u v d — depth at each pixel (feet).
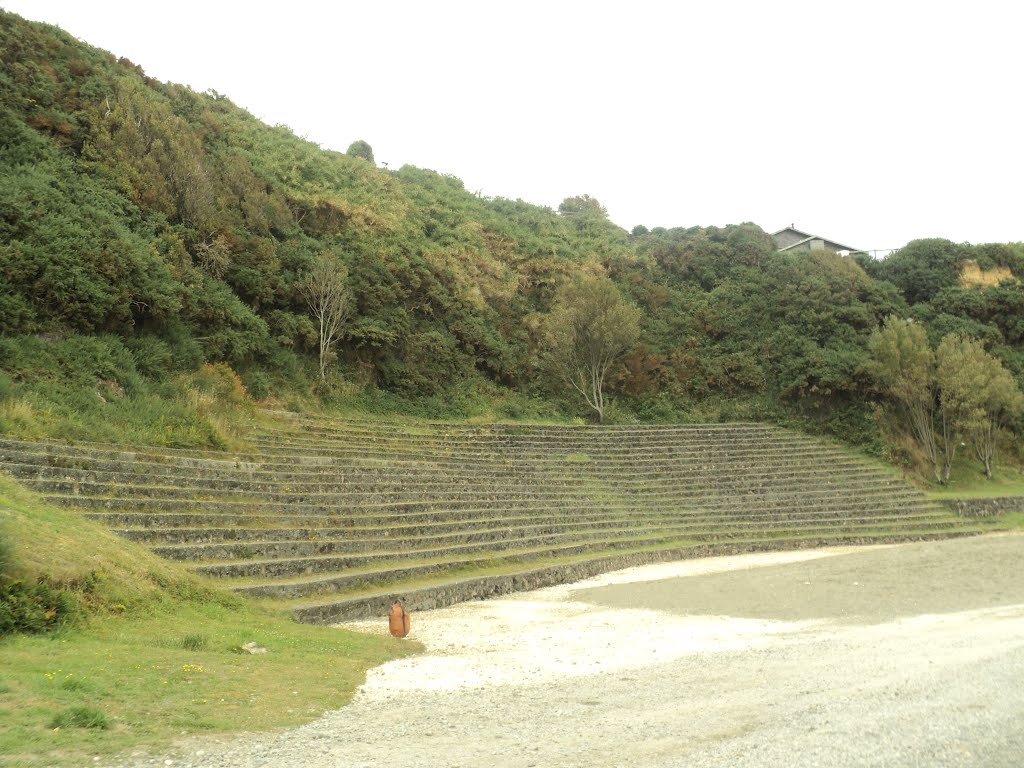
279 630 36.68
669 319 155.02
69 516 39.91
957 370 120.57
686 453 112.06
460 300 127.13
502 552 64.75
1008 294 150.61
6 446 46.47
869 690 25.52
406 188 159.33
